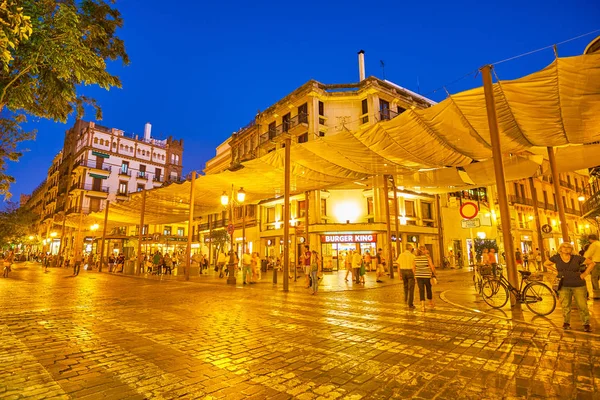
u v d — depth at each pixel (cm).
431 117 968
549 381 361
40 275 2328
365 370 405
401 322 682
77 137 5519
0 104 584
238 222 3672
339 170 1520
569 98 802
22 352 484
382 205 2856
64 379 381
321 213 2934
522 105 862
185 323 689
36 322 701
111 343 532
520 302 779
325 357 456
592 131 992
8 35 438
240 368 415
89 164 4912
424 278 835
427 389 346
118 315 784
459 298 1004
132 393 342
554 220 3900
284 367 419
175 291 1313
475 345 502
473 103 891
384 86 3098
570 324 621
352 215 2948
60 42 541
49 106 672
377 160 1328
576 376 373
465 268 3041
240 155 3731
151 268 2559
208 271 2728
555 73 726
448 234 3312
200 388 355
